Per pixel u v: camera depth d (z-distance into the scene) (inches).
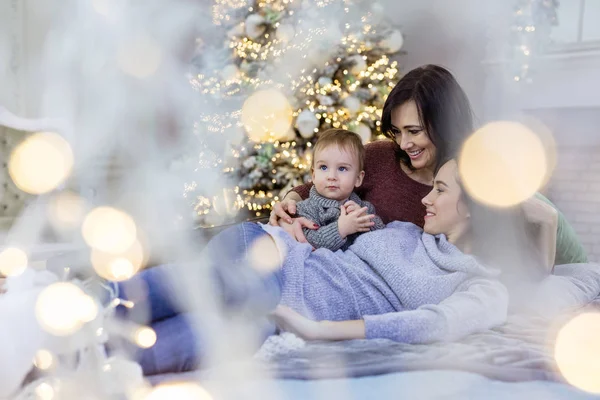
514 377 36.3
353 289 48.8
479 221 53.3
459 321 44.4
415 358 39.6
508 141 56.6
